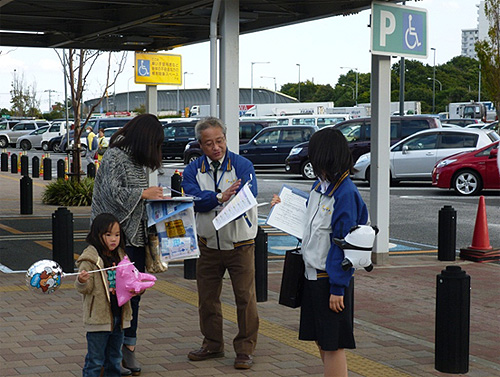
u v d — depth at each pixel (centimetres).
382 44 960
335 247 444
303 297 468
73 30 1461
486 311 784
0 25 1423
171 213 527
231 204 541
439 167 1972
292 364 578
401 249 1198
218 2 887
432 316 753
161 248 534
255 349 617
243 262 574
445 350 562
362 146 2641
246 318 570
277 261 1073
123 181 530
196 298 802
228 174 576
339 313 453
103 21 1338
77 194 1781
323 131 453
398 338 663
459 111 6281
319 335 456
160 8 1188
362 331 687
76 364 564
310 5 1130
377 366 577
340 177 450
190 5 1122
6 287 844
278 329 682
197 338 647
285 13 1153
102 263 479
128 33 1502
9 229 1341
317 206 457
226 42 912
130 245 534
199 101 12619
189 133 3884
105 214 482
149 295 816
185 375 549
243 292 572
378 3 951
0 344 616
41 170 2964
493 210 1653
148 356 595
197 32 1489
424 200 1853
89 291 476
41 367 557
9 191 2156
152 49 1628
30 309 739
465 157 1950
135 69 1538
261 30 1302
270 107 5744
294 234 479
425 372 564
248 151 3014
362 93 12325
